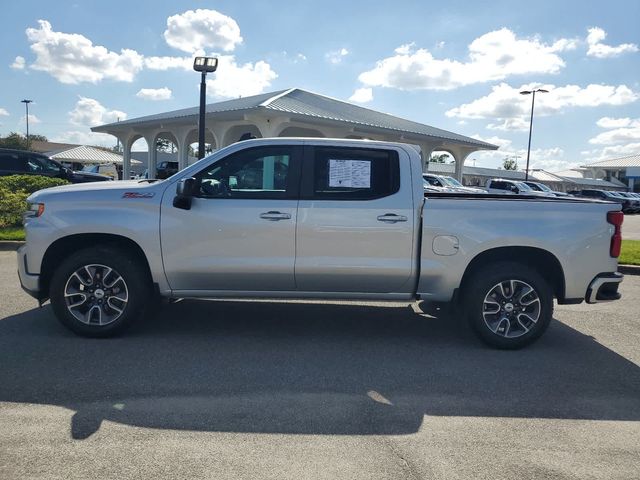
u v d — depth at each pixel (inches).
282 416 152.9
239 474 122.9
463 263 211.5
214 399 163.0
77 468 123.6
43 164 716.0
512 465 129.7
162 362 192.9
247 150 215.9
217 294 218.4
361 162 215.0
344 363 197.6
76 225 209.2
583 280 213.9
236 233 210.4
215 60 479.5
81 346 207.0
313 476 122.8
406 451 135.2
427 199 213.5
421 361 201.8
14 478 119.0
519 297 214.1
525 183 1350.9
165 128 1056.2
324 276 213.2
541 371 193.8
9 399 159.0
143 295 215.3
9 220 508.4
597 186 2608.3
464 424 151.0
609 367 199.3
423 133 972.6
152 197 211.8
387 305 283.3
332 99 1087.6
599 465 130.6
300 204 211.0
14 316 243.0
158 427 144.3
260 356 202.4
